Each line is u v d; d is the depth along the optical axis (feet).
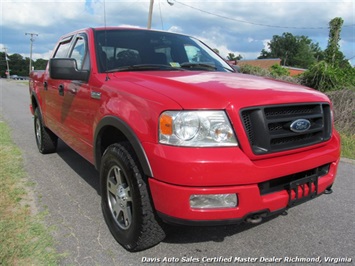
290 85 9.79
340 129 24.25
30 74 20.39
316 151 8.88
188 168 6.98
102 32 12.36
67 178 14.40
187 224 7.39
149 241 8.48
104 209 9.87
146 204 8.00
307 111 8.73
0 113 35.27
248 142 7.36
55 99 14.51
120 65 11.25
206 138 7.23
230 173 7.12
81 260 8.50
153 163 7.41
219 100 7.43
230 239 9.66
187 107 7.29
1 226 10.00
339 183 14.73
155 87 8.45
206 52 14.19
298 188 8.30
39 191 12.91
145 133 7.66
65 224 10.32
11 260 8.32
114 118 8.68
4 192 12.64
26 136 23.08
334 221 10.96
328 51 52.44
